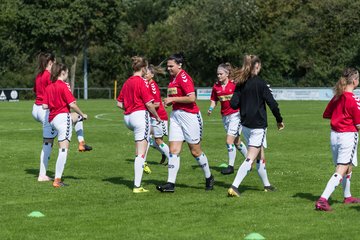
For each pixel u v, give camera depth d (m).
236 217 11.19
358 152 22.19
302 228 10.38
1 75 79.69
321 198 11.77
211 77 80.38
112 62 83.56
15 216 11.34
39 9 75.56
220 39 78.06
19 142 24.69
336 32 76.12
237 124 17.16
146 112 14.07
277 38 78.00
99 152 21.61
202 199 12.99
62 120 14.66
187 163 18.83
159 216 11.31
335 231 10.19
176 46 81.06
